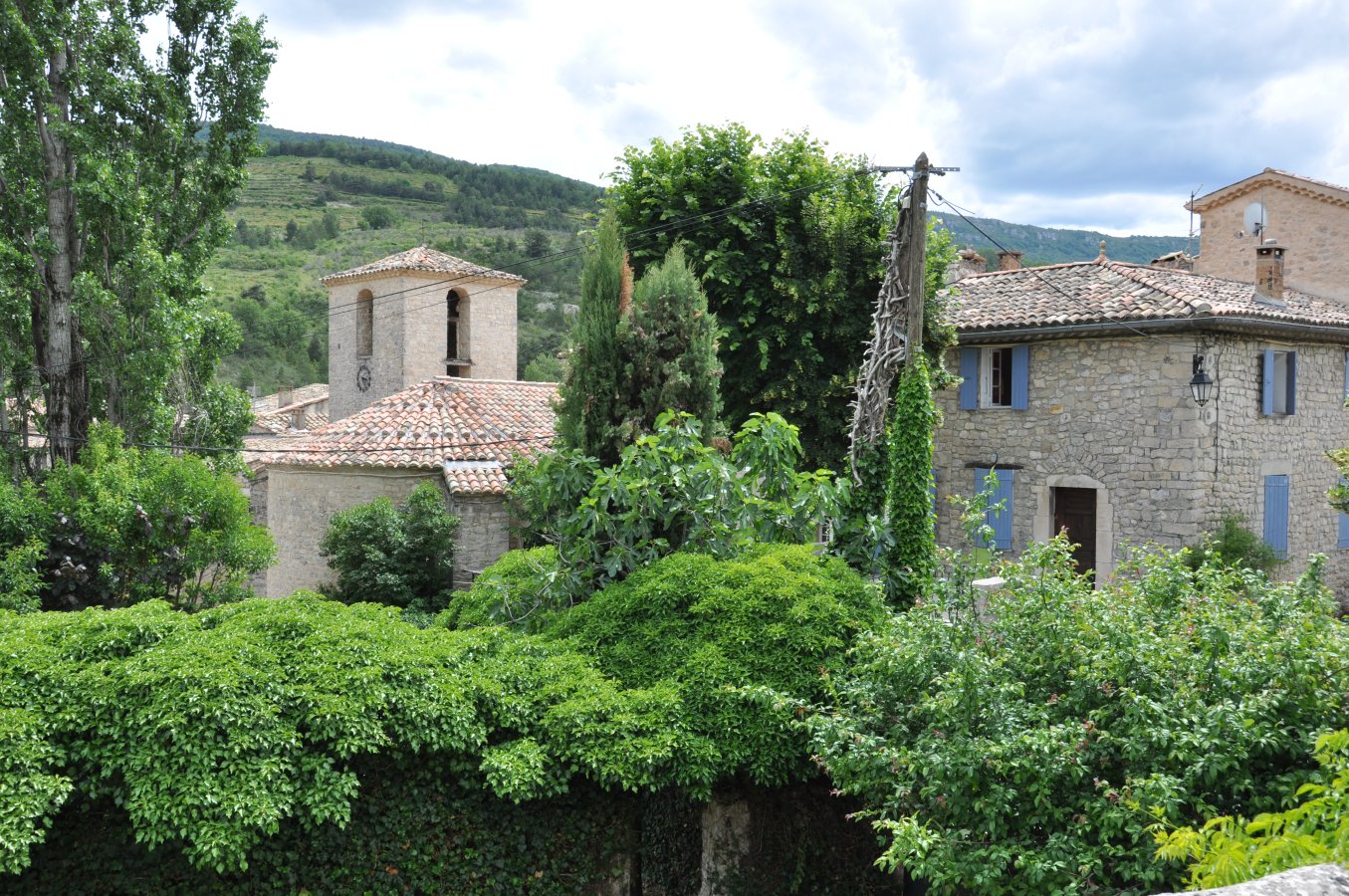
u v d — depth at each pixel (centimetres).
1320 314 1919
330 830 790
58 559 1507
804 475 1091
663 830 938
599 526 1040
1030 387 1886
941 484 2017
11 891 743
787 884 944
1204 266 2520
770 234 1809
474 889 837
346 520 1836
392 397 2228
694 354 1395
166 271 1786
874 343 1209
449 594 1800
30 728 707
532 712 846
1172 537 1689
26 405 1869
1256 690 630
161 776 701
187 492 1591
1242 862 352
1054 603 744
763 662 871
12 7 1727
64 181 1778
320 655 813
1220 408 1706
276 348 5944
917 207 1176
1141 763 625
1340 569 1977
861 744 711
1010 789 641
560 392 1414
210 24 1897
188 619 876
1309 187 2272
